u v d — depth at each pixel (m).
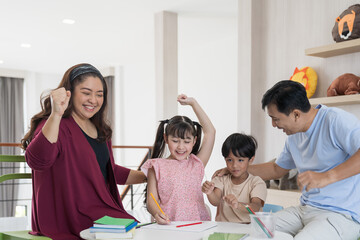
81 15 3.98
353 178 1.43
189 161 1.76
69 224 1.46
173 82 3.93
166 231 1.21
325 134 1.46
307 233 1.30
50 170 1.46
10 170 6.68
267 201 2.66
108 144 1.75
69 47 5.34
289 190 2.56
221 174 1.87
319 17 2.77
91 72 1.56
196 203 1.67
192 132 1.71
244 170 1.78
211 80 5.23
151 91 6.09
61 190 1.45
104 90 1.67
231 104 4.89
